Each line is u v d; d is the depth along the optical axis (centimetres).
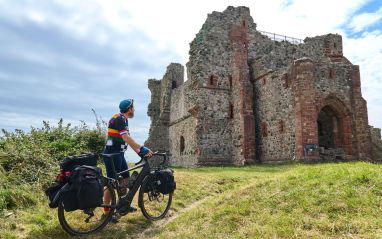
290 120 2388
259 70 2811
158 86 4184
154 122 4072
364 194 700
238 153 2742
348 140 2461
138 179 764
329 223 606
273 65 2881
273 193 807
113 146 756
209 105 2864
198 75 2873
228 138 2864
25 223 696
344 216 630
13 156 1017
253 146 2702
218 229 670
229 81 2950
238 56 2873
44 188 920
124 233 700
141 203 771
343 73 2505
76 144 1605
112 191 719
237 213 725
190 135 3039
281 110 2494
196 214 778
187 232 676
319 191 752
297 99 2309
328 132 2781
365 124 2489
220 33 3002
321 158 2278
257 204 761
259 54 3055
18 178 916
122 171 759
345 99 2477
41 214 751
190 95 2983
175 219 795
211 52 2942
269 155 2600
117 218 732
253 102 2862
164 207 892
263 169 1936
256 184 905
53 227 689
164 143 3722
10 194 788
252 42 3055
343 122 2483
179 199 1017
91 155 688
